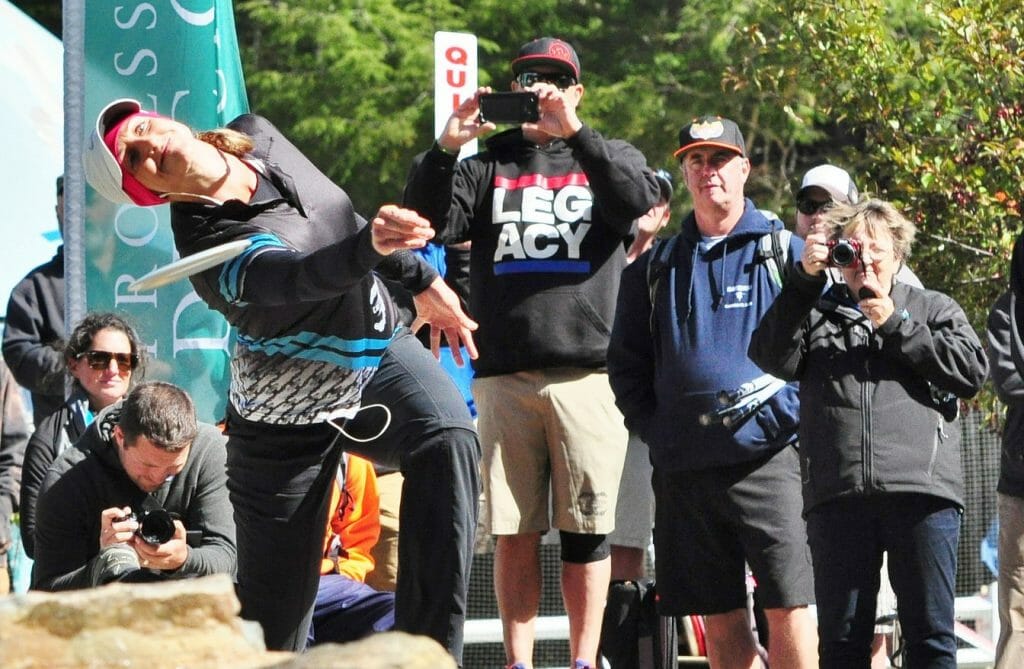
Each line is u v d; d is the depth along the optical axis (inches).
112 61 574.6
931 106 687.7
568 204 543.5
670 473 494.9
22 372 698.8
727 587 496.1
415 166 533.0
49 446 563.5
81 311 576.7
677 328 497.4
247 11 1711.4
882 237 453.4
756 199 1533.0
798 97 933.8
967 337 459.2
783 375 458.9
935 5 673.0
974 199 661.3
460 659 392.8
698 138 504.1
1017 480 506.3
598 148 527.8
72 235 575.5
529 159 550.0
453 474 393.1
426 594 392.2
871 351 455.5
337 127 1533.0
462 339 421.1
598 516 535.2
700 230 508.1
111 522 449.1
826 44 695.7
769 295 492.7
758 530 481.4
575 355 536.4
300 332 386.3
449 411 398.0
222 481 478.6
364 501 549.6
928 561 446.9
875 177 723.4
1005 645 502.9
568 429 533.0
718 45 1489.9
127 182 376.5
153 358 574.2
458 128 522.6
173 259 573.9
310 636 496.1
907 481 445.4
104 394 553.9
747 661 497.4
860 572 448.1
